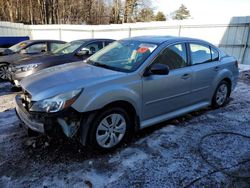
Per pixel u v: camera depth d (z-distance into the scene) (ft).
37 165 8.96
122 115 10.05
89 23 108.37
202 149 10.25
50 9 96.02
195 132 11.94
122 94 9.60
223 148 10.39
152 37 13.04
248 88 21.85
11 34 47.37
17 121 13.00
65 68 11.38
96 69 10.82
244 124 13.12
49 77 10.09
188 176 8.42
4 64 24.00
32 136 10.30
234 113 14.85
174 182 8.10
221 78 14.73
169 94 11.64
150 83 10.63
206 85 13.85
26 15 92.38
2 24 45.14
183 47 12.56
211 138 11.32
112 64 11.39
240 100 17.78
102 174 8.48
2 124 12.57
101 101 9.05
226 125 12.93
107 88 9.27
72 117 8.77
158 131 11.94
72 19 103.71
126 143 10.64
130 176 8.39
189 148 10.32
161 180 8.19
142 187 7.84
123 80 9.82
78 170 8.69
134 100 10.08
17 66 18.69
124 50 12.14
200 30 39.60
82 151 9.93
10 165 8.94
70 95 8.63
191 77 12.57
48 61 18.98
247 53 36.65
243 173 8.64
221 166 9.04
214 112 14.97
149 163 9.16
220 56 15.24
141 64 10.60
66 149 10.06
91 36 49.88
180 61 12.23
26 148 10.11
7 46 35.29
